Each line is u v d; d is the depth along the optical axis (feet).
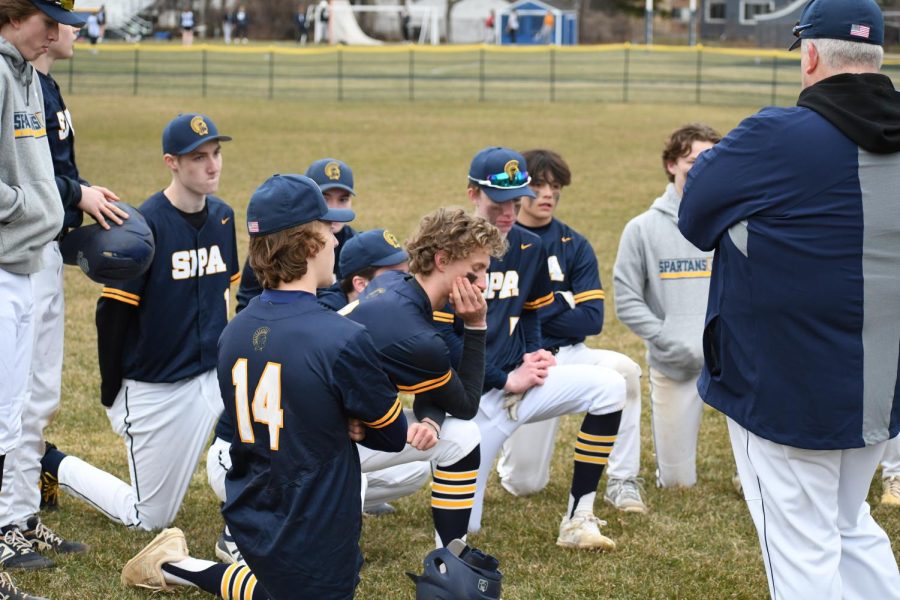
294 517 11.43
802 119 11.90
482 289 14.33
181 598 14.88
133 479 17.53
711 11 212.43
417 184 60.59
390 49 155.74
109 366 17.15
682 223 12.84
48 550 16.46
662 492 19.92
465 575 11.98
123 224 16.26
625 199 56.44
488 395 17.19
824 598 12.34
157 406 17.21
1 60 14.19
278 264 11.53
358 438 11.90
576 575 16.17
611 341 30.83
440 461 15.26
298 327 11.43
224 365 11.85
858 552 13.07
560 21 196.95
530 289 17.61
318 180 19.08
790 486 12.42
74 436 22.57
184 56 152.15
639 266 19.61
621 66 142.51
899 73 49.88
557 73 135.95
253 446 11.66
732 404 12.68
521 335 17.80
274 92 116.57
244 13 206.49
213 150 17.21
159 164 65.36
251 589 13.96
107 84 119.24
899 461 19.63
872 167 11.71
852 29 12.05
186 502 19.17
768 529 12.67
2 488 15.64
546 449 19.35
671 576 16.19
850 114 11.74
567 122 92.99
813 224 11.78
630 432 19.02
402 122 92.48
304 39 206.28
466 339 14.75
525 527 18.08
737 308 12.36
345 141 79.66
